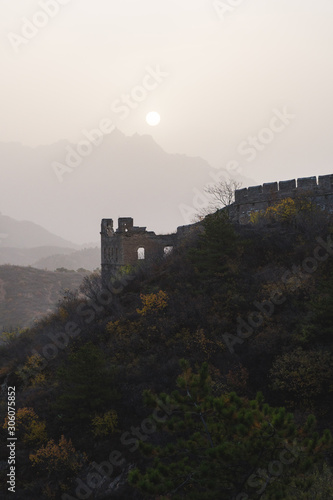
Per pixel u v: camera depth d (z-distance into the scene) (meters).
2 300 115.75
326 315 23.09
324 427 19.86
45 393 29.61
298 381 21.56
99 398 24.78
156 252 48.31
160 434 22.22
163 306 31.31
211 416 13.97
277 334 25.34
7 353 43.28
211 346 26.66
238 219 41.16
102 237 54.38
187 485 14.17
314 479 15.18
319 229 32.12
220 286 31.31
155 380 25.80
